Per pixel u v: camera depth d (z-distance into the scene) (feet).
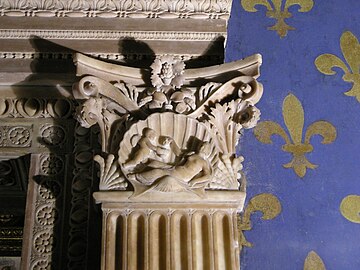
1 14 9.55
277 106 10.39
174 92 8.70
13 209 13.65
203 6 9.61
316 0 11.46
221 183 8.32
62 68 9.45
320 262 9.21
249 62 8.89
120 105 8.63
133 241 8.01
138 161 8.24
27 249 8.84
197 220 8.19
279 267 9.14
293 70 10.75
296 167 9.89
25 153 9.47
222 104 8.73
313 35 11.10
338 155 10.05
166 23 9.55
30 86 9.59
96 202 8.20
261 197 9.62
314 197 9.68
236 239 8.08
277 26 11.13
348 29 11.23
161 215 8.14
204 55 9.43
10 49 9.46
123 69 8.82
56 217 9.05
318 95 10.55
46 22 9.56
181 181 8.13
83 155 9.39
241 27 11.05
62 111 9.64
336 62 10.87
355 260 9.25
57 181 9.27
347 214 9.58
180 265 7.94
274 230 9.39
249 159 9.91
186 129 8.49
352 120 10.37
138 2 9.58
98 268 8.75
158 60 8.83
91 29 9.52
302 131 10.21
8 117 9.61
